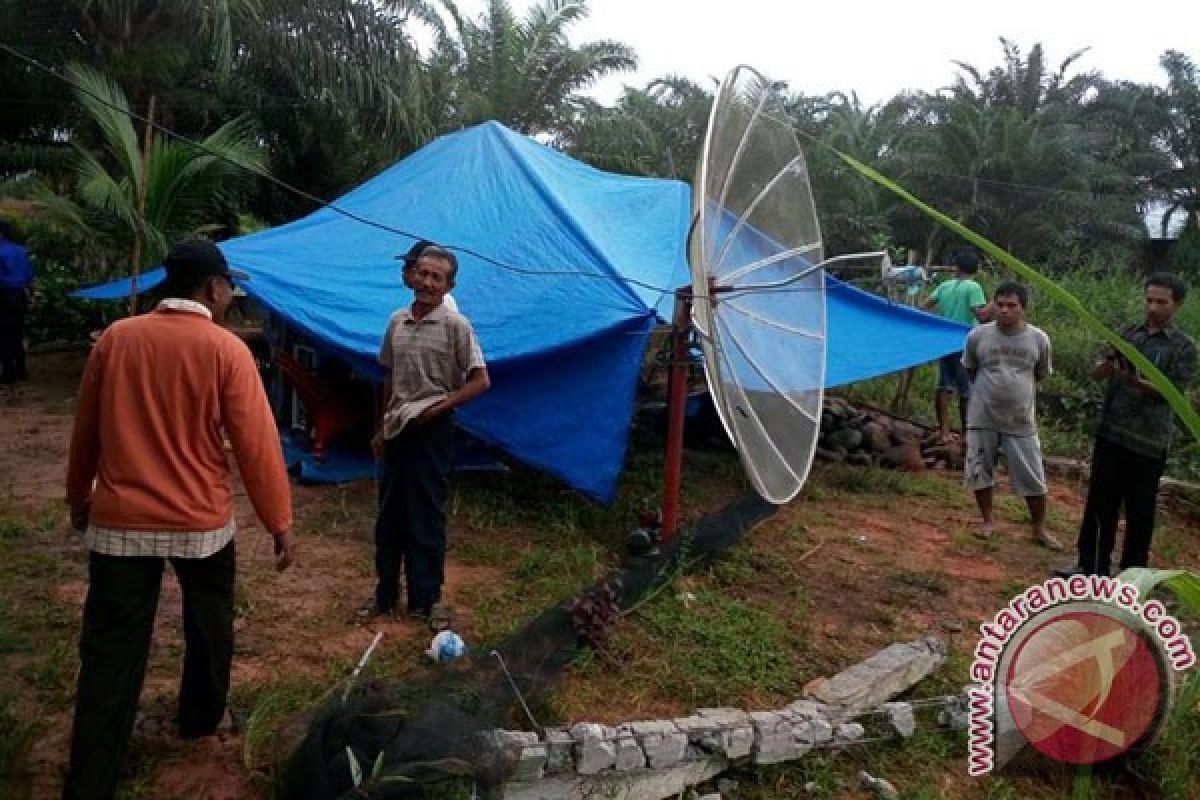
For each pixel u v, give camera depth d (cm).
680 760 326
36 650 387
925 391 1096
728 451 823
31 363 1035
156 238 882
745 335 516
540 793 305
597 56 2364
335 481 649
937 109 3438
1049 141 2788
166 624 420
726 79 449
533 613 455
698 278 430
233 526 305
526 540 568
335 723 297
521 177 757
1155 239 3000
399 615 441
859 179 2725
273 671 382
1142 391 501
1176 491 769
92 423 285
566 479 585
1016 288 578
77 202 1102
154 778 306
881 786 338
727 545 556
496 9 2344
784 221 569
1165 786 348
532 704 352
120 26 1138
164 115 1273
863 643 450
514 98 2330
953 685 414
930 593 522
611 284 628
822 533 619
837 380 748
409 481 426
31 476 633
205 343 283
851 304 833
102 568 279
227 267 298
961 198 2875
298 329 641
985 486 614
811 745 352
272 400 763
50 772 305
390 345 429
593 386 595
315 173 1589
